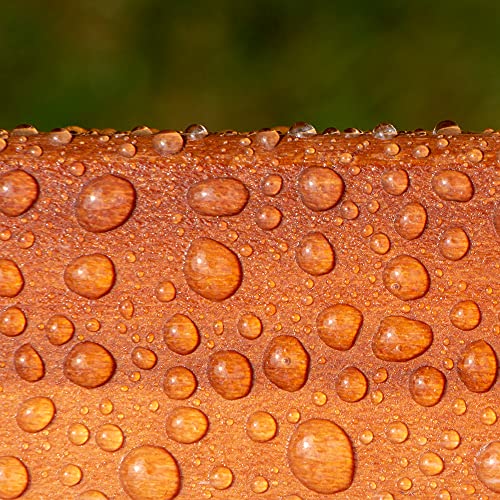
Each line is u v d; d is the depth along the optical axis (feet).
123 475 0.81
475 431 0.81
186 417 0.81
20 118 1.94
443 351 0.81
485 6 1.99
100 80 1.99
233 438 0.81
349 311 0.81
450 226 0.81
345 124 1.96
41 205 0.81
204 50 2.04
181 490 0.81
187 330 0.81
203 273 0.81
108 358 0.81
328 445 0.81
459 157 0.82
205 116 1.99
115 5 2.04
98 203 0.81
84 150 0.82
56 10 2.02
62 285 0.81
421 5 2.01
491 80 1.94
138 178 0.82
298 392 0.81
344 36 2.02
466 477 0.81
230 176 0.82
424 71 1.97
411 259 0.81
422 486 0.81
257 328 0.81
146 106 1.99
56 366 0.81
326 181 0.82
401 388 0.81
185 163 0.82
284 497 0.81
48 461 0.81
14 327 0.81
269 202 0.82
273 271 0.81
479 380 0.81
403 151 0.82
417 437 0.81
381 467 0.81
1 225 0.81
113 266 0.81
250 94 2.01
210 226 0.81
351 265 0.81
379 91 1.97
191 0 2.06
